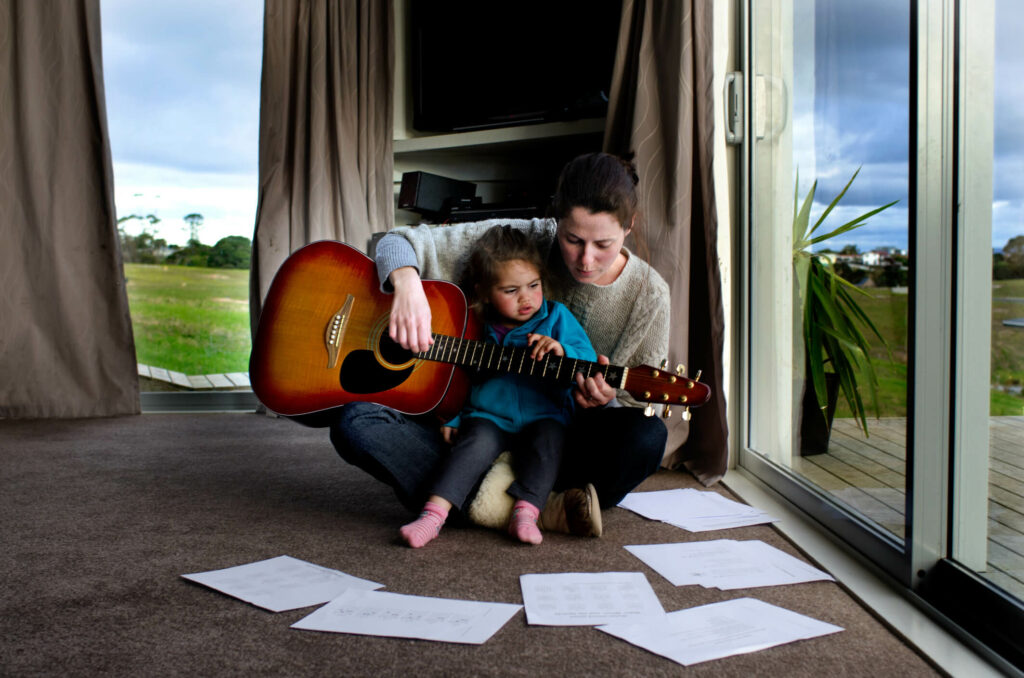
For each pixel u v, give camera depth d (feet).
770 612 3.80
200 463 7.32
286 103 10.21
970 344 3.67
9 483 6.48
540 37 10.00
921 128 3.89
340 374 5.31
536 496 4.88
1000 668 3.19
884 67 4.49
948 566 3.76
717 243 6.70
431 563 4.49
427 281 5.26
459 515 5.13
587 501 4.89
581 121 9.58
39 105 9.66
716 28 6.83
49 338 9.87
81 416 9.99
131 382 10.20
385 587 4.11
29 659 3.30
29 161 9.64
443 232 5.62
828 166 5.37
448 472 4.87
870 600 3.94
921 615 3.75
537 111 10.05
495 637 3.51
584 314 5.43
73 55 9.73
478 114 10.42
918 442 3.92
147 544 4.86
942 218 3.83
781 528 5.21
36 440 8.39
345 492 6.23
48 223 9.75
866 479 4.74
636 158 6.87
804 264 5.78
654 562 4.49
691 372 7.14
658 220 6.85
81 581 4.22
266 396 5.35
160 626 3.63
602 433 5.08
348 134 10.26
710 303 6.74
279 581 4.18
